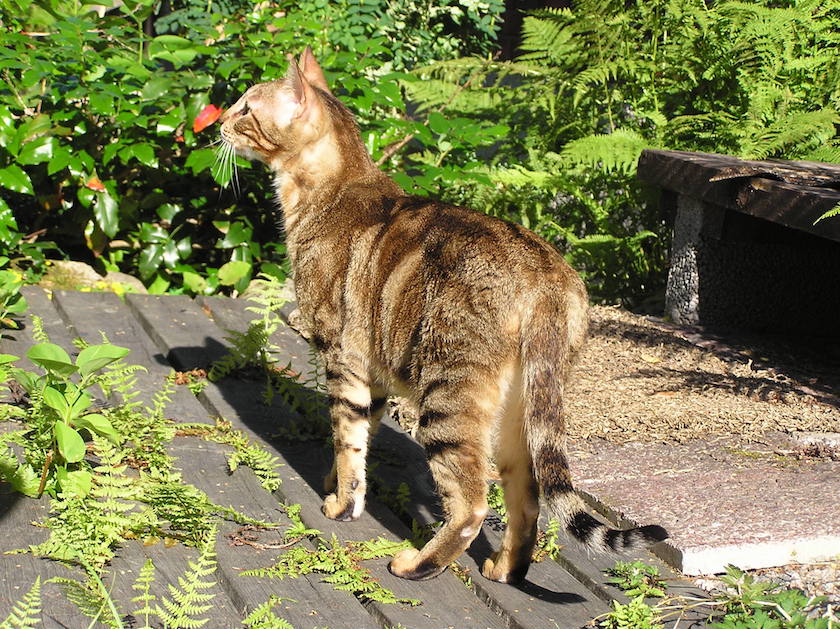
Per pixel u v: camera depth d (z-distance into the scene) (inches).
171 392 111.7
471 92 156.6
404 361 95.5
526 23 155.2
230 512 97.4
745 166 128.5
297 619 91.2
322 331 100.2
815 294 134.0
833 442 108.9
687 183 130.8
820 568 97.0
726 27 144.7
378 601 92.7
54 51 135.4
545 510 101.7
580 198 142.7
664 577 95.7
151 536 95.7
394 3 165.9
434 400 93.5
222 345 121.6
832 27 148.5
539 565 96.7
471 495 93.5
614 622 92.0
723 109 145.0
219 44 143.2
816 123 137.9
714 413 112.5
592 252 141.3
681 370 120.6
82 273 139.7
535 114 155.7
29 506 96.9
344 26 157.2
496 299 92.6
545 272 92.8
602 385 116.8
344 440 99.3
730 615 91.8
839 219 117.8
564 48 154.1
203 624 90.3
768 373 120.8
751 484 102.9
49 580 91.4
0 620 88.9
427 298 94.3
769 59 142.4
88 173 135.4
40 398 98.2
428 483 104.3
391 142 145.3
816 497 101.6
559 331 91.9
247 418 110.3
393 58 164.2
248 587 92.7
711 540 96.9
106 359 96.5
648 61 149.6
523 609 93.0
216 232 149.7
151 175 144.6
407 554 95.2
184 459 104.0
